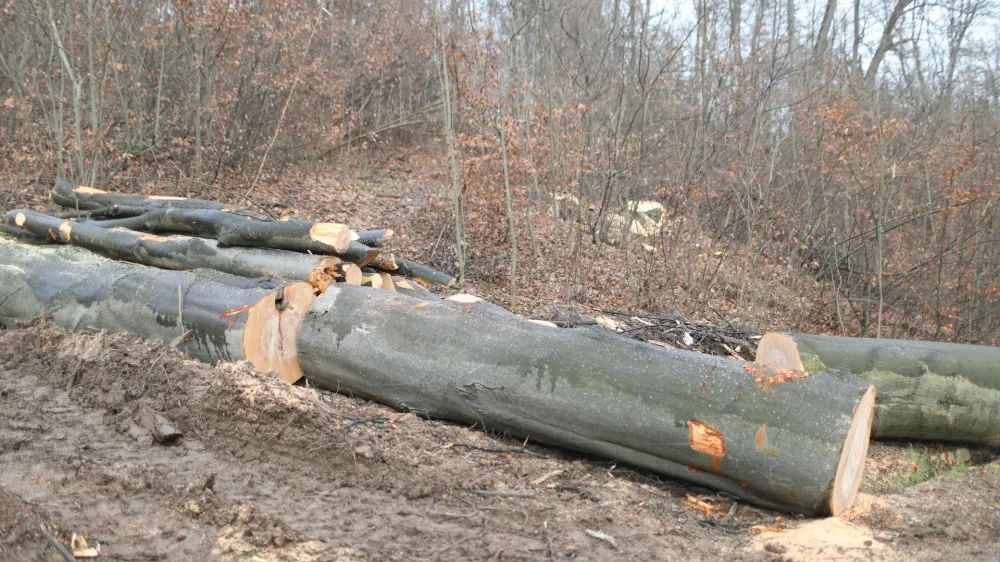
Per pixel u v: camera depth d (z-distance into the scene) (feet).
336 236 18.20
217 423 14.19
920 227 34.91
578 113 36.06
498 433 15.34
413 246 37.37
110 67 37.06
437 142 61.77
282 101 48.24
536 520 11.95
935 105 39.24
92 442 13.56
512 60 34.42
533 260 35.55
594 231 38.63
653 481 13.99
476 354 15.03
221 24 38.60
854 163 33.99
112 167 36.40
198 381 15.12
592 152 36.22
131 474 12.27
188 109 41.91
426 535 11.25
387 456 13.35
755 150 36.50
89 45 32.04
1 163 35.94
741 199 35.99
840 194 35.58
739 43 38.83
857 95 34.09
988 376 16.84
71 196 25.62
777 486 12.39
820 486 12.05
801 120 36.99
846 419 12.17
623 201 40.19
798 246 34.14
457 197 31.40
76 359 16.53
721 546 11.62
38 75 36.52
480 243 36.73
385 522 11.57
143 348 16.15
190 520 11.23
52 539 10.32
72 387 15.90
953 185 31.01
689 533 12.01
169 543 10.64
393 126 64.49
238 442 13.80
